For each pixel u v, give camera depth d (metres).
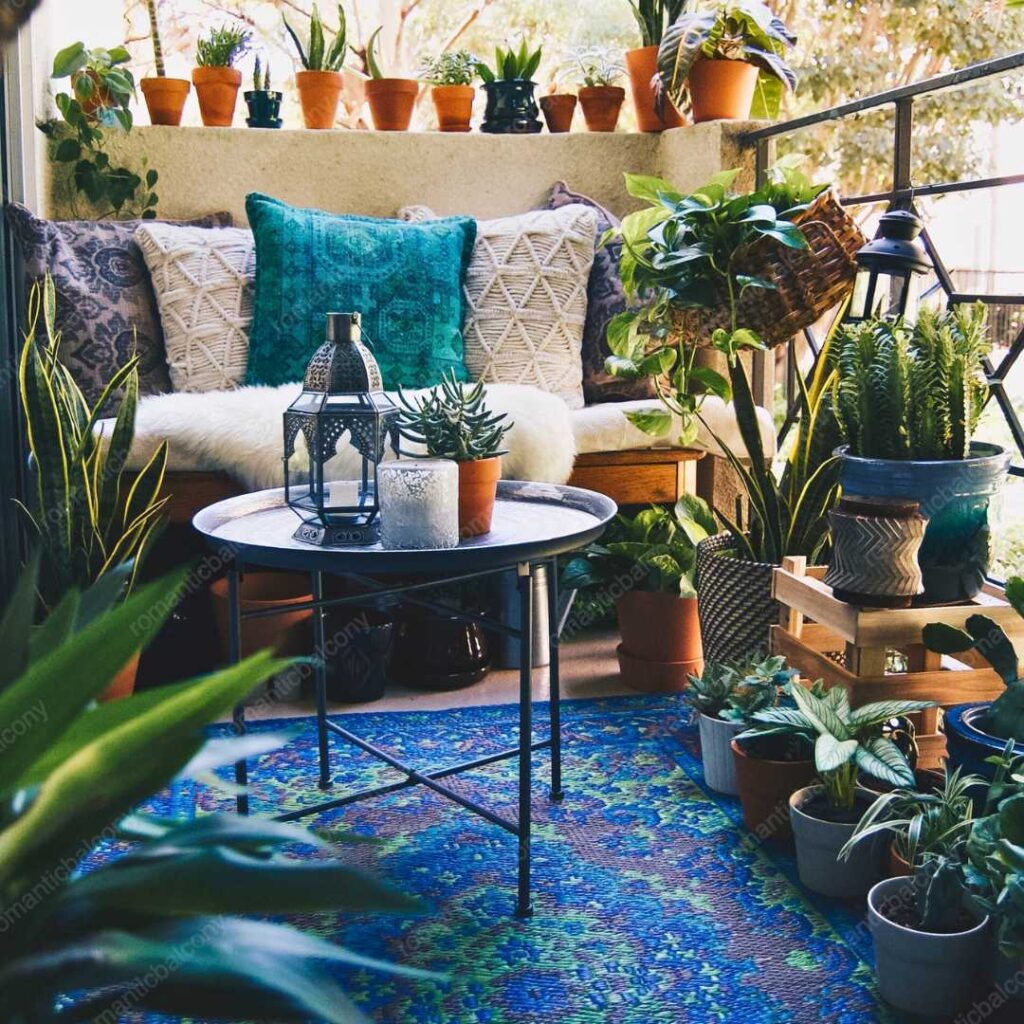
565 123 3.58
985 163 5.73
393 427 1.68
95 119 3.10
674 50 2.99
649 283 2.29
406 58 5.61
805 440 2.24
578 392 3.01
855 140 5.72
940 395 1.76
